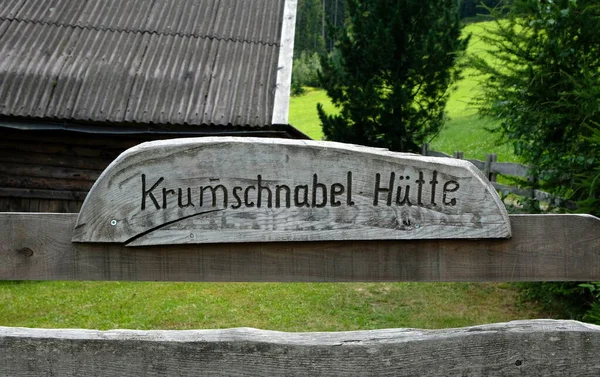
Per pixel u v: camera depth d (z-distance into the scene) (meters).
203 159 2.44
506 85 6.43
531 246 2.52
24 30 9.96
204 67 9.63
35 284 8.65
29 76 9.18
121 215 2.47
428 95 15.50
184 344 2.16
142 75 9.38
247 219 2.46
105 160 9.74
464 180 2.45
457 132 22.36
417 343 2.16
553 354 2.17
